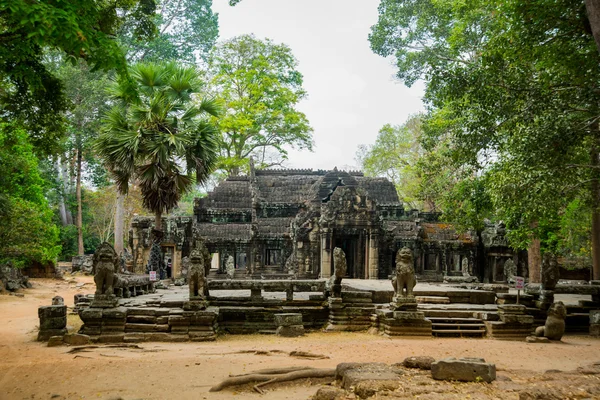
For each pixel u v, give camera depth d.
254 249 43.59
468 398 9.03
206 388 11.29
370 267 41.34
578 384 9.76
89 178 69.88
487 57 22.52
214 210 46.88
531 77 23.08
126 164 30.31
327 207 41.75
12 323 25.00
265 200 48.66
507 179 23.16
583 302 24.27
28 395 11.19
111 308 19.61
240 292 26.58
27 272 50.69
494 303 24.08
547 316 21.44
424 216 47.72
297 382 11.59
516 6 19.78
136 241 41.00
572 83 21.52
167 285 33.94
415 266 44.19
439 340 19.20
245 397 10.59
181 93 32.34
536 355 15.76
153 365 13.55
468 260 44.84
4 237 38.91
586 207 33.59
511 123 23.12
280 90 58.94
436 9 44.72
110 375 12.53
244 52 59.75
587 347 17.95
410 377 10.59
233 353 15.71
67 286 46.22
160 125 31.42
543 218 25.41
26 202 42.03
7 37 13.04
